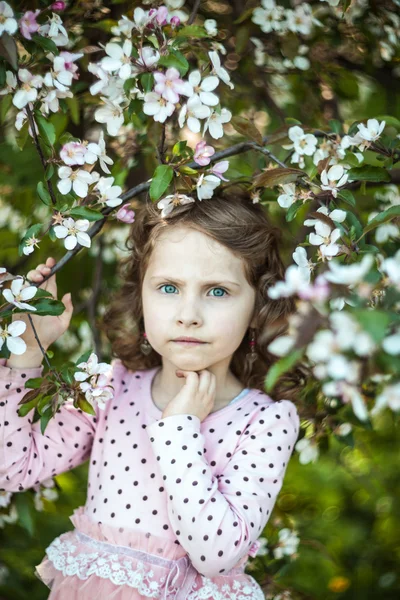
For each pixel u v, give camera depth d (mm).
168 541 1521
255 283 1633
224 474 1552
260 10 1811
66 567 1548
